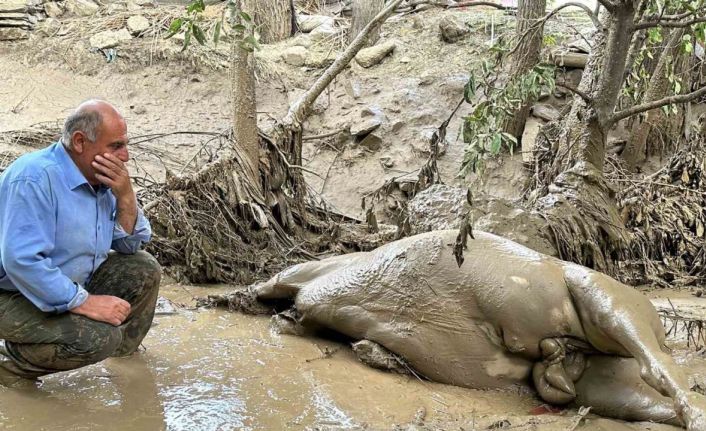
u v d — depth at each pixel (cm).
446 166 945
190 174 697
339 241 721
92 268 398
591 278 401
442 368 435
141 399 388
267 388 411
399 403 400
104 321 382
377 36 1144
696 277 707
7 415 362
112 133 379
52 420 360
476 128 455
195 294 610
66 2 1197
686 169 835
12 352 390
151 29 1140
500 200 584
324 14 1344
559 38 1038
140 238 420
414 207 590
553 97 991
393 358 447
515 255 430
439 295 436
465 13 1181
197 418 368
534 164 879
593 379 410
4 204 363
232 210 695
